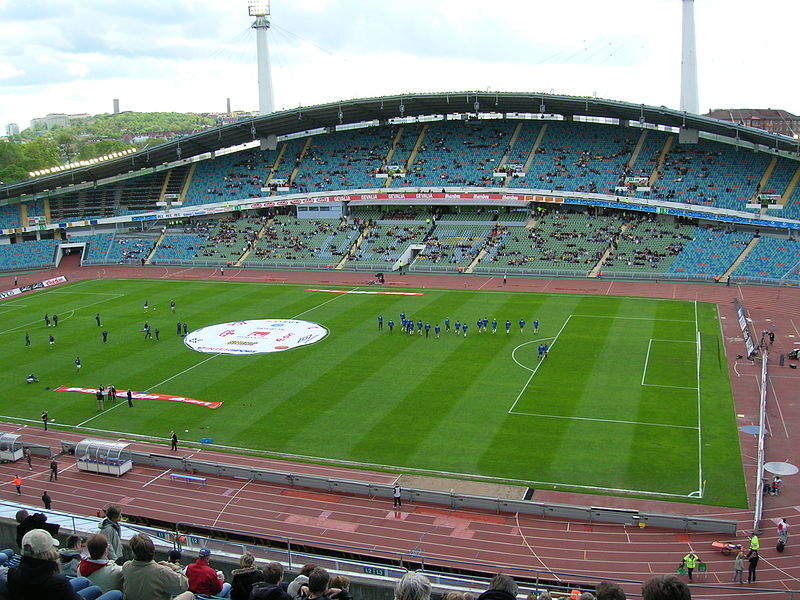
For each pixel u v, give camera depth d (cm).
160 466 5462
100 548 1689
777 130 18312
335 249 13362
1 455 5662
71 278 12938
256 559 3117
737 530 4309
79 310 10394
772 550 4084
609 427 5772
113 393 6838
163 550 3141
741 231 11756
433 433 5769
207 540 3731
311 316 9550
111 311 10262
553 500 4725
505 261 12225
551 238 12544
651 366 7181
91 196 15225
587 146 13675
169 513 4788
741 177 12175
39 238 14925
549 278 11612
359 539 4381
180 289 11656
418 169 14075
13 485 5244
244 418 6247
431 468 5206
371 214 14250
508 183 13300
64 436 6075
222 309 10150
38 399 6900
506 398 6431
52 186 14725
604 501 4694
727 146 12875
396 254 12950
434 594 3011
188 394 6862
